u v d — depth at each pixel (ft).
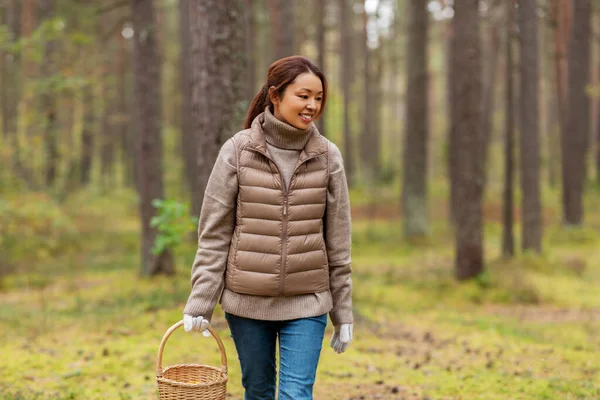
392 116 132.77
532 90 39.99
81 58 51.37
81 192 64.08
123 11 74.95
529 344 20.07
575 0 57.11
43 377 15.69
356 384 15.33
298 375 8.43
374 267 39.01
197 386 8.32
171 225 24.25
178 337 18.88
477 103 31.91
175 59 85.51
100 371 16.06
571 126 57.31
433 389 15.02
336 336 9.11
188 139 51.55
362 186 86.53
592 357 18.44
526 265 37.63
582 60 57.06
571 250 48.93
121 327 20.35
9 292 29.73
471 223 32.48
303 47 82.99
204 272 8.61
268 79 8.69
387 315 24.58
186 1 49.26
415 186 51.06
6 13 65.57
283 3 44.57
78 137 62.34
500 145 111.55
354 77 100.73
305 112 8.46
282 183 8.49
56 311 23.81
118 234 52.70
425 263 39.47
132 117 84.48
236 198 8.63
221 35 18.61
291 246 8.49
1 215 36.22
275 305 8.59
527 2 38.81
